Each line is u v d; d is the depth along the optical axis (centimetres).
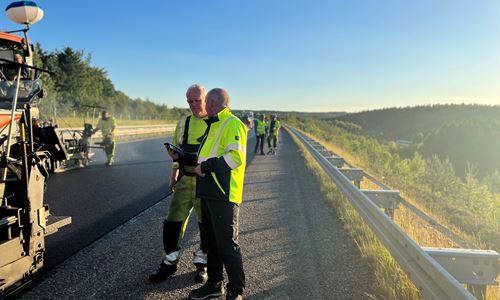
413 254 328
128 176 1088
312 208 722
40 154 401
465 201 1120
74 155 1210
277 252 486
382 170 1497
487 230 705
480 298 348
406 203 565
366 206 504
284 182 1016
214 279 368
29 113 392
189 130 408
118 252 482
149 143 2311
